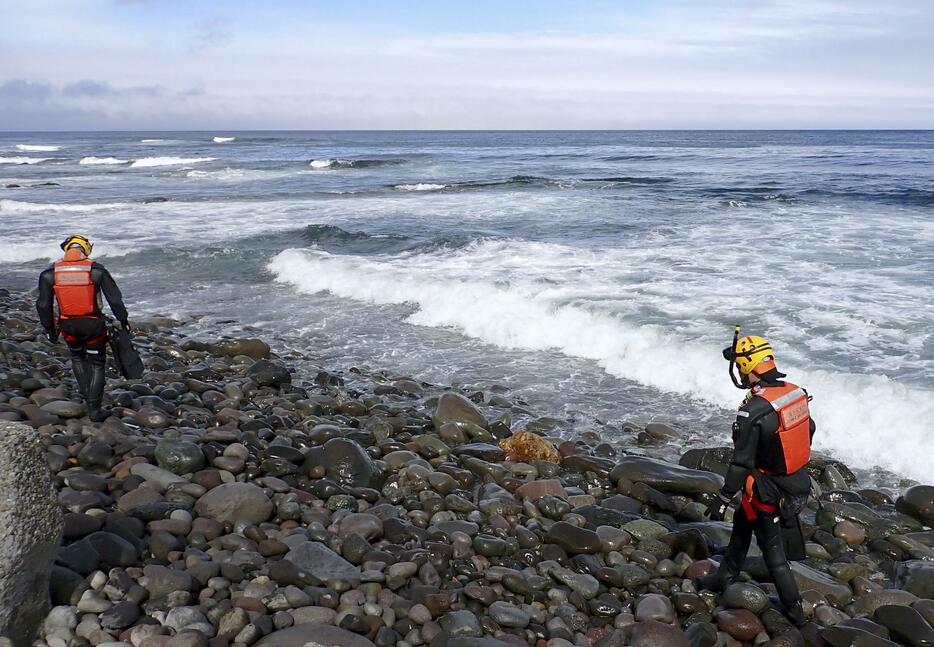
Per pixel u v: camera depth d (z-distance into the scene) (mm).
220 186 35844
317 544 4820
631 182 32938
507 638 4125
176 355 10430
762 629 4398
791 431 4109
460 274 14703
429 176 40344
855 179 31984
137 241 19734
